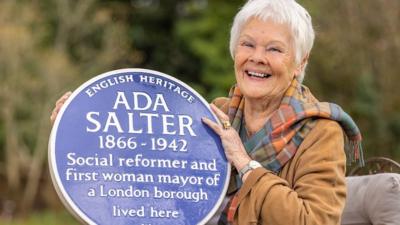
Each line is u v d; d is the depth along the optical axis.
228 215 2.88
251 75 2.98
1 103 15.14
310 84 12.70
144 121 2.92
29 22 15.74
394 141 12.41
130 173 2.86
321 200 2.80
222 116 2.97
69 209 2.81
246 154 2.91
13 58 14.95
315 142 2.90
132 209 2.82
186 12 20.11
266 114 3.04
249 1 3.01
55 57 15.32
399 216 3.17
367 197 3.25
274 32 2.94
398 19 12.72
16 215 15.40
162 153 2.90
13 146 15.52
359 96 12.44
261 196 2.78
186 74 20.47
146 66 20.67
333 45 12.66
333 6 12.80
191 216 2.86
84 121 2.88
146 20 20.55
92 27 16.88
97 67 16.59
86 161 2.83
